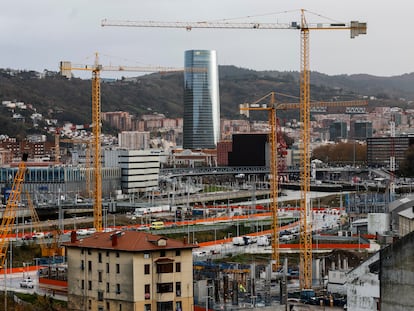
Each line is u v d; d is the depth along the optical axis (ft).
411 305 579.07
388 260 591.78
